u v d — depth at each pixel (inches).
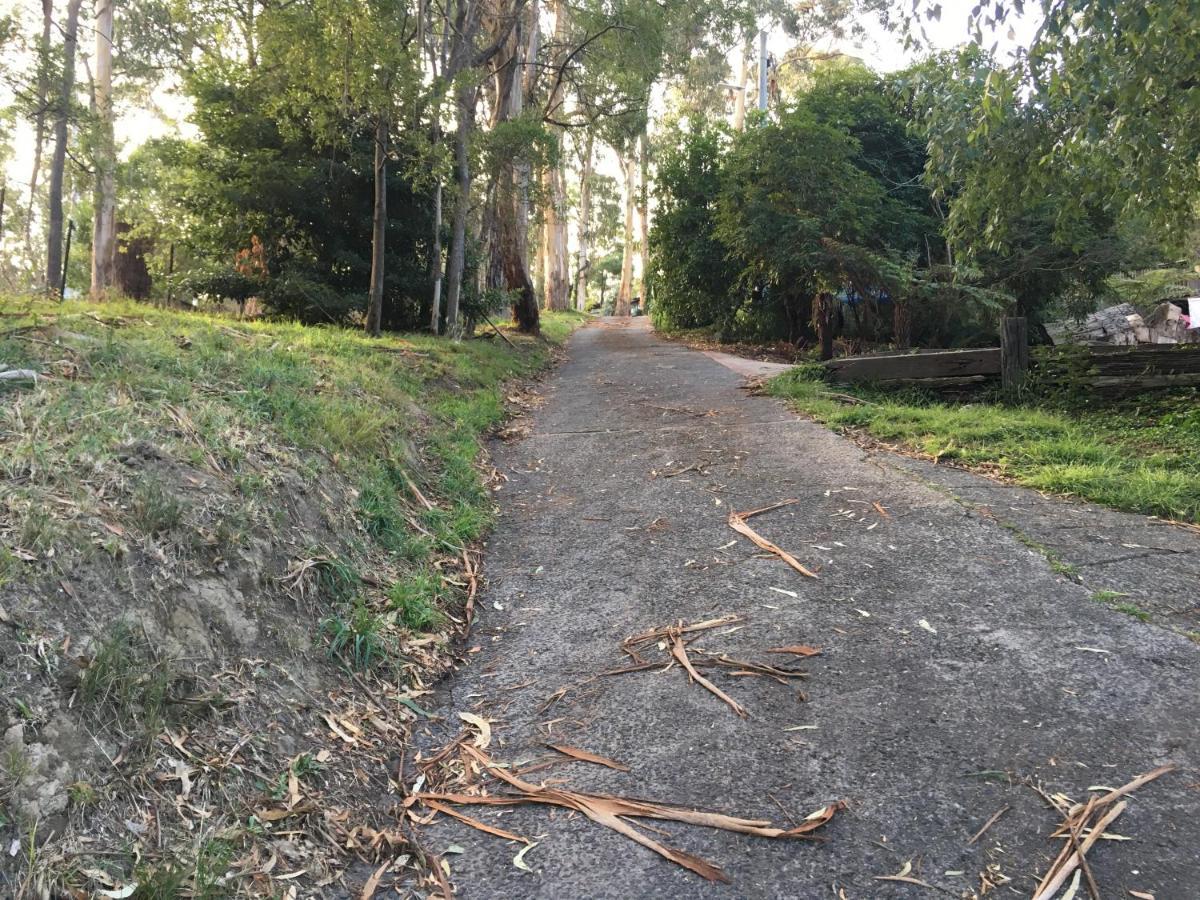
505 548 207.8
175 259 692.7
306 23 388.8
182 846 89.4
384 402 279.3
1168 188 329.7
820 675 136.1
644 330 1071.0
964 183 375.9
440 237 580.7
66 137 645.9
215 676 114.3
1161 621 144.9
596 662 147.4
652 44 678.5
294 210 528.1
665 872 96.7
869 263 616.4
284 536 153.7
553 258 1578.5
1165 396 328.8
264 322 430.0
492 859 100.9
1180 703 121.6
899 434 285.3
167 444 154.6
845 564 178.9
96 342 205.8
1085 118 292.4
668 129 936.3
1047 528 191.0
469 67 530.6
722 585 173.6
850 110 786.8
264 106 491.2
